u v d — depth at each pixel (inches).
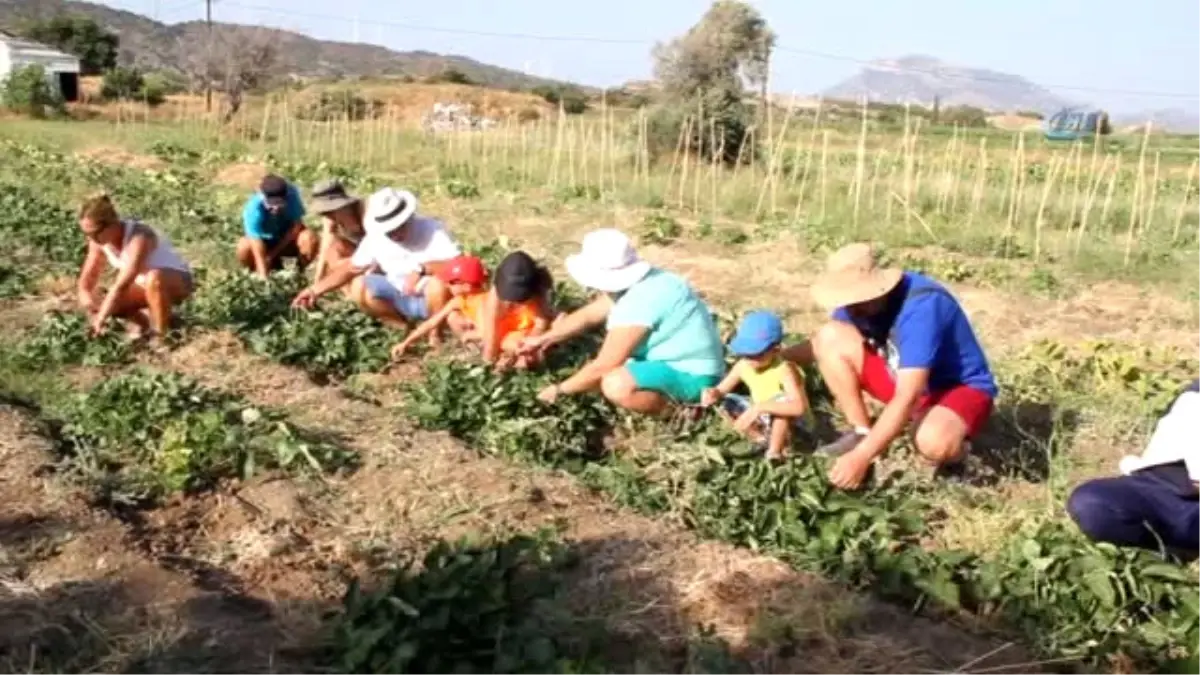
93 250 342.6
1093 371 338.3
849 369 252.7
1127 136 2063.2
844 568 204.5
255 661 178.1
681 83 1016.9
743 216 721.6
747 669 173.8
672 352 276.2
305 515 230.8
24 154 902.4
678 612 191.0
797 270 532.4
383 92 2122.3
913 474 253.3
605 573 203.8
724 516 227.3
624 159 986.7
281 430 259.4
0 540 212.1
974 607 198.1
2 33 2647.6
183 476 238.2
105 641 181.5
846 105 2182.6
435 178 903.7
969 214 687.1
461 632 171.8
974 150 1411.2
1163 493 205.2
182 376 297.1
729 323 368.8
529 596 181.6
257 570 208.7
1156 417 303.9
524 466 260.7
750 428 267.3
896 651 180.1
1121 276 541.0
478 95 2142.0
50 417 281.6
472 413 283.6
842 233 629.6
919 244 621.9
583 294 424.2
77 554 207.3
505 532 222.7
